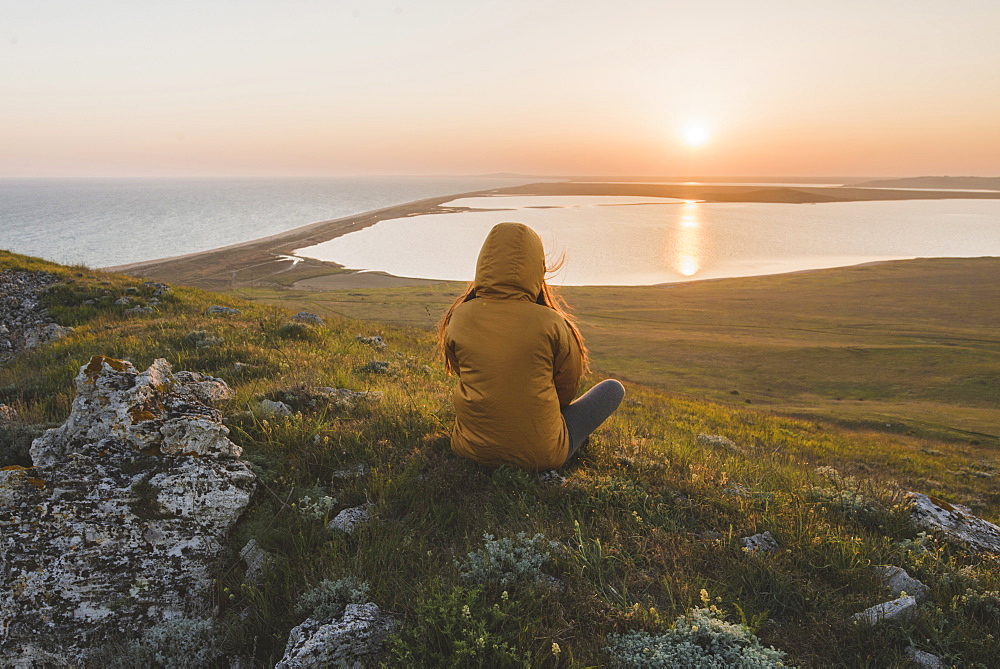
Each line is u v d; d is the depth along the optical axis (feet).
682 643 8.41
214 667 8.86
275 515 11.79
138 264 360.89
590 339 195.00
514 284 12.78
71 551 9.53
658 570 10.80
